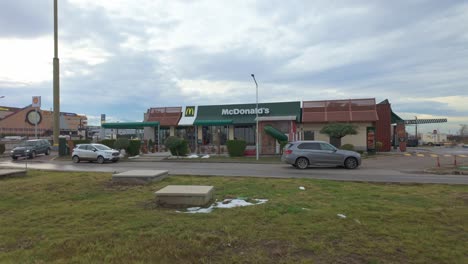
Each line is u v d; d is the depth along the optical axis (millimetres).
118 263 3768
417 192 8562
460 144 58219
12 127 83125
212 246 4285
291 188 9172
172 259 3896
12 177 11922
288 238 4551
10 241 4578
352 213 5918
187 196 6668
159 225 5199
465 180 11844
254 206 6508
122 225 5191
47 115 91500
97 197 7785
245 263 3770
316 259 3865
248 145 34344
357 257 3918
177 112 36969
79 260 3844
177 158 26578
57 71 32250
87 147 23984
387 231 4828
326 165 17359
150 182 10000
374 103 30922
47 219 5680
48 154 31766
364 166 18672
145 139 36125
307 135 32125
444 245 4285
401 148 33969
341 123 27875
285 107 33438
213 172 15414
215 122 33250
